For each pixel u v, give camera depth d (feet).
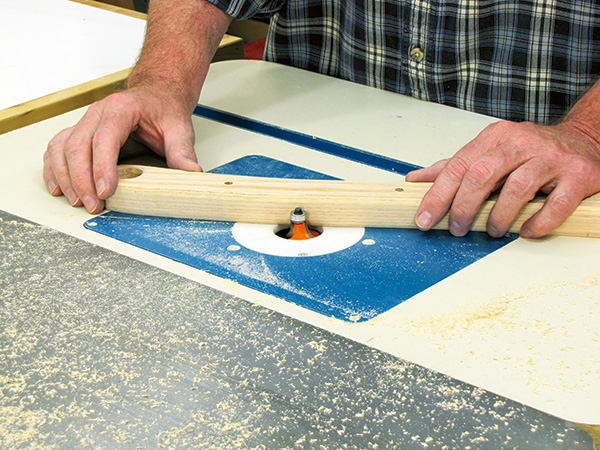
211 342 1.93
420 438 1.59
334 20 4.33
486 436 1.59
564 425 1.62
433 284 2.19
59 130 3.47
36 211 2.72
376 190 2.59
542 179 2.40
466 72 3.94
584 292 2.13
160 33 3.57
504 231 2.46
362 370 1.81
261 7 4.00
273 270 2.29
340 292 2.16
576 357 1.84
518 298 2.11
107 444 1.59
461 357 1.85
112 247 2.46
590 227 2.43
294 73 4.30
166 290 2.18
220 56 4.70
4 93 3.74
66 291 2.18
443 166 2.73
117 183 2.68
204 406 1.70
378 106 3.79
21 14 5.06
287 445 1.58
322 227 2.62
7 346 1.92
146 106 3.05
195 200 2.61
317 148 3.32
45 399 1.73
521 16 3.68
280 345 1.91
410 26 3.88
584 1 3.56
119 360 1.86
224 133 3.44
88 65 4.17
